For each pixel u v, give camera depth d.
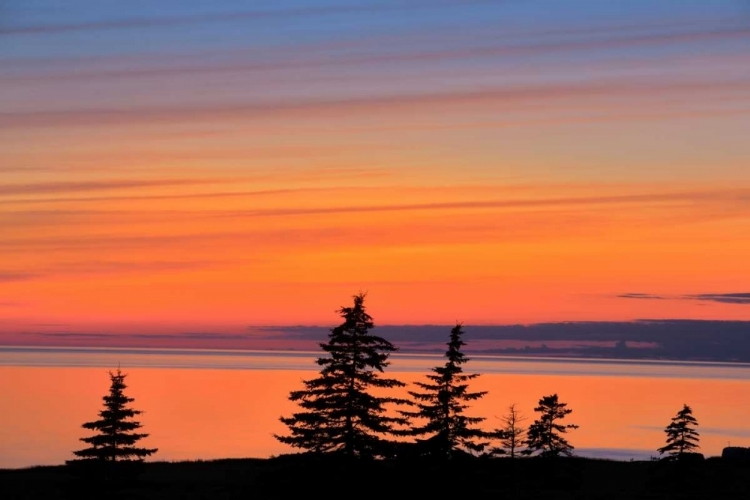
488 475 74.88
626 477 115.12
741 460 127.62
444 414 72.56
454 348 73.19
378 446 69.56
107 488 79.19
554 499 92.25
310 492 67.75
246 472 107.12
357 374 69.06
